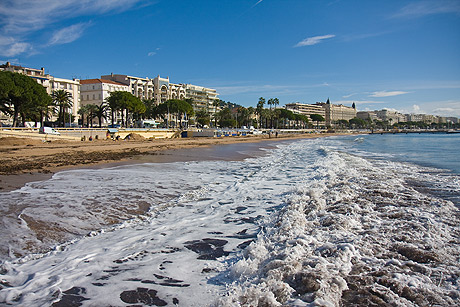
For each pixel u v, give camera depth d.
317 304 3.02
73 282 4.00
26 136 40.66
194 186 11.30
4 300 3.57
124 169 16.00
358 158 20.56
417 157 22.25
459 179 11.47
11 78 43.19
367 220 6.06
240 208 8.05
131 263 4.61
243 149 35.03
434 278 3.65
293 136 105.38
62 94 63.94
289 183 11.77
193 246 5.32
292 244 4.87
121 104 71.06
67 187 10.83
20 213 7.39
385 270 3.84
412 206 7.12
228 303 3.23
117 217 7.24
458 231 5.36
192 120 125.56
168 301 3.47
